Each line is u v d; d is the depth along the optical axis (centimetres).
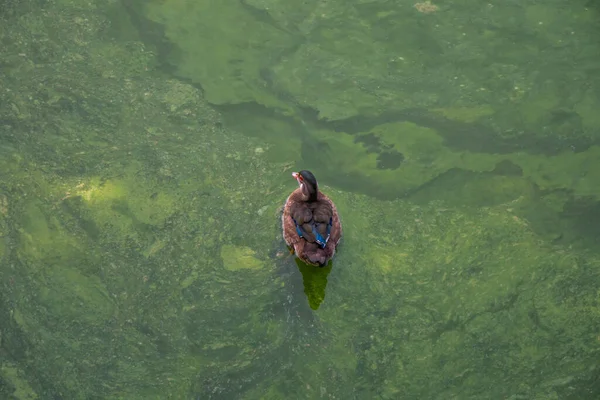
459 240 920
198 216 951
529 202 964
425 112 1089
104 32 1204
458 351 806
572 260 889
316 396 774
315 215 878
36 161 1012
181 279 884
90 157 1020
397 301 856
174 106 1094
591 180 987
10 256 901
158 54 1172
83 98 1096
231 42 1193
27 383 784
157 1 1263
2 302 855
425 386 778
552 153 1025
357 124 1074
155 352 816
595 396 757
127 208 959
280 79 1138
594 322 822
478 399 765
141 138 1048
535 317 831
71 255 906
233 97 1109
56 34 1195
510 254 901
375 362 801
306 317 842
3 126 1051
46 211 954
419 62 1156
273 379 790
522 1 1244
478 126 1066
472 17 1226
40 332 829
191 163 1016
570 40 1175
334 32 1210
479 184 990
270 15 1243
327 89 1123
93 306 856
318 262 853
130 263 899
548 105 1087
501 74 1132
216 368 801
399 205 966
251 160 1022
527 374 782
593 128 1051
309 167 1016
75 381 788
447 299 855
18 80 1118
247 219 949
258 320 841
